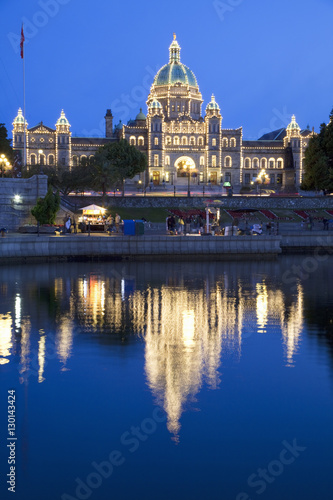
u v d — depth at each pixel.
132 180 169.12
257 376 20.28
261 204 104.56
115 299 35.78
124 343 24.61
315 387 19.23
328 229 84.06
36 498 13.24
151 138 170.38
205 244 62.34
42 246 56.41
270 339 25.53
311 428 16.27
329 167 113.81
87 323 28.52
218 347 24.09
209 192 160.75
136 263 57.91
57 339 25.22
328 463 14.51
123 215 94.62
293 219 97.44
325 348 24.00
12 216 70.06
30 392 18.73
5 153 103.25
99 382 19.64
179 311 32.03
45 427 16.31
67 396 18.44
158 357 22.55
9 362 21.78
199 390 18.97
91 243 59.19
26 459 14.72
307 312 31.86
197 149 175.00
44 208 67.38
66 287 40.56
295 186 177.62
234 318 30.14
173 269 52.97
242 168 180.12
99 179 100.69
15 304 33.53
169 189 161.88
